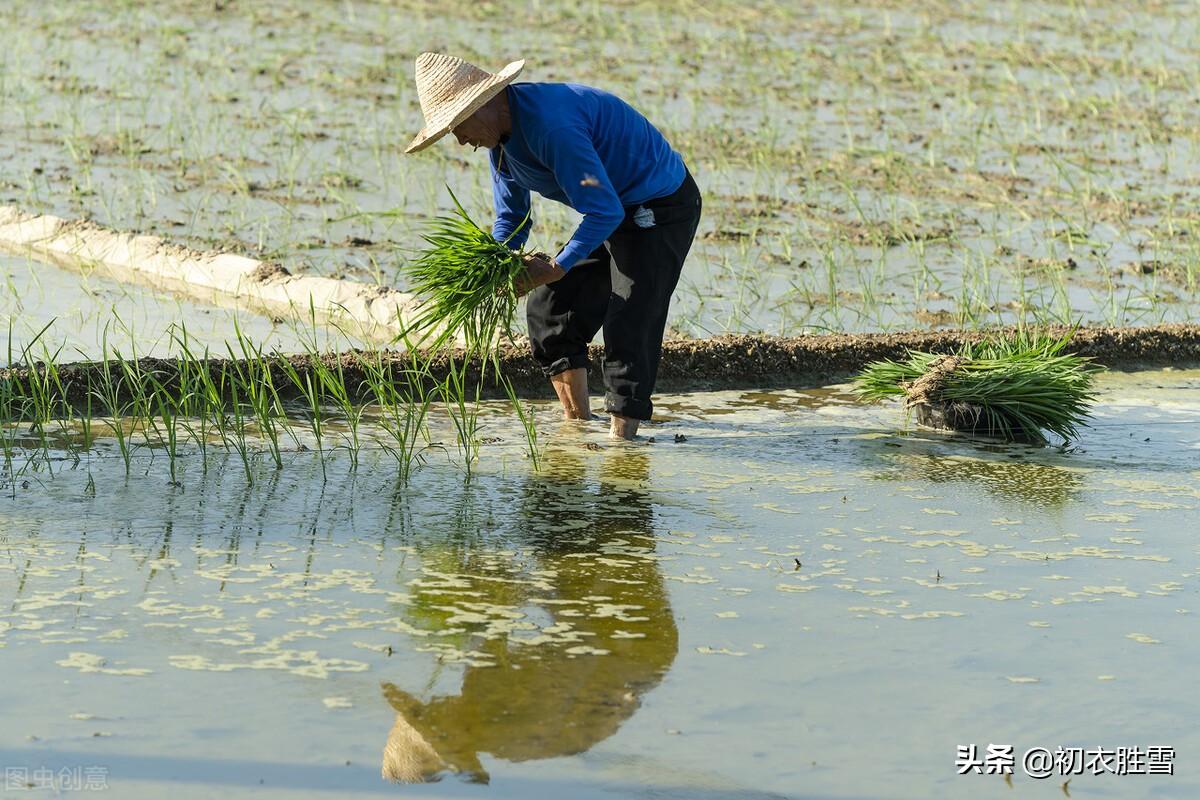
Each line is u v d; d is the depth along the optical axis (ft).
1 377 51.44
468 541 40.04
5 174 88.84
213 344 60.44
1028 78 136.67
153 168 92.58
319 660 32.14
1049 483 47.32
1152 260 80.12
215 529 40.22
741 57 142.10
